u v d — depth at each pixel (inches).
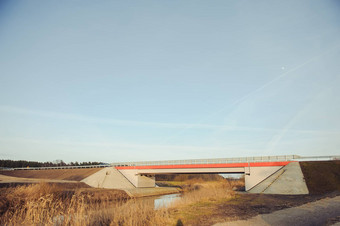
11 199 1041.5
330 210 1050.7
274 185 1860.2
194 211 1047.6
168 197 2331.4
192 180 4493.1
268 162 2085.4
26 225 793.6
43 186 1277.1
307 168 1927.9
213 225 802.2
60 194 1296.8
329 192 1578.5
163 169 2731.3
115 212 932.6
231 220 873.5
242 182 3240.7
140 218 862.5
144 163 2923.2
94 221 848.3
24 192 1134.4
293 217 920.3
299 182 1790.1
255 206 1187.3
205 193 1684.3
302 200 1373.0
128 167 3068.4
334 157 1983.3
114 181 2883.9
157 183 4040.4
